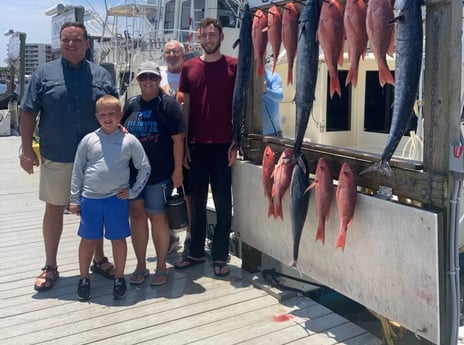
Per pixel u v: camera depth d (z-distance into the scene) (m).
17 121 15.81
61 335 3.21
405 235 2.73
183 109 4.13
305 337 3.18
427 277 2.62
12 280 4.09
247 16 3.70
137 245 3.96
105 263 4.19
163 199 3.88
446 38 2.52
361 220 3.01
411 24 2.46
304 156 3.36
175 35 9.98
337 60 2.89
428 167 2.67
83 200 3.62
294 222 3.37
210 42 3.93
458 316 2.65
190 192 4.29
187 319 3.42
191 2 9.42
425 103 2.66
